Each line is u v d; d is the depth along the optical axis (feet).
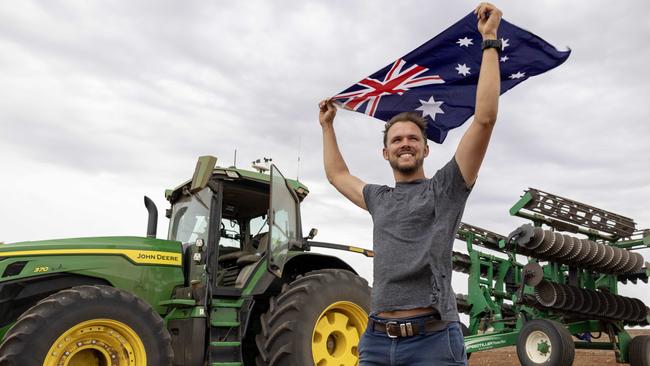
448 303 8.13
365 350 8.59
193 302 21.04
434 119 11.44
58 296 18.04
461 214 8.46
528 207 34.63
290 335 20.86
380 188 9.28
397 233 8.46
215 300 21.44
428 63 11.11
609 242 38.27
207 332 21.24
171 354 19.27
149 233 24.08
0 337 19.19
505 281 39.93
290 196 24.54
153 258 22.21
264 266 22.90
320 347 21.86
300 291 21.76
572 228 36.50
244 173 23.50
